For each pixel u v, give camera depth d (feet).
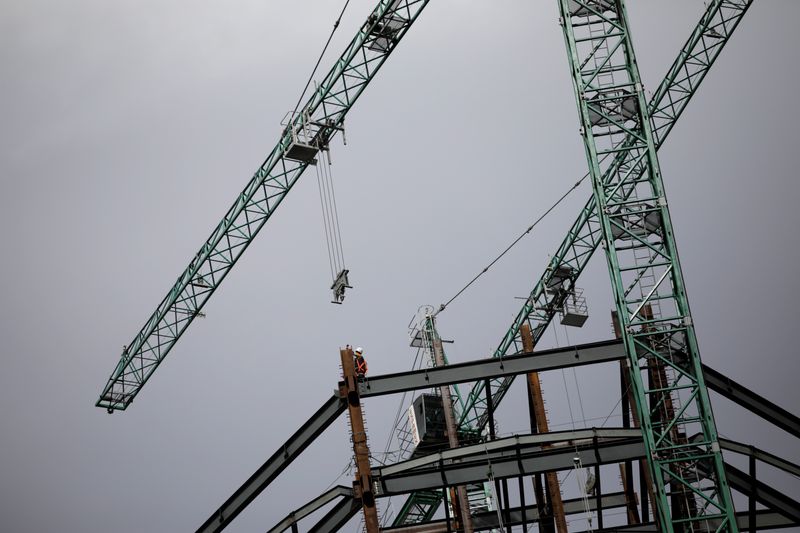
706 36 375.66
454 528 292.20
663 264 250.57
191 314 411.54
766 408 262.67
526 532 273.75
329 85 350.64
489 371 258.37
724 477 235.40
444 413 330.54
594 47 266.36
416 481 249.75
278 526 258.37
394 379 259.19
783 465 247.91
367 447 251.19
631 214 254.88
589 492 327.47
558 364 257.75
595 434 248.73
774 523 258.16
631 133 260.42
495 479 248.32
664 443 241.14
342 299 359.25
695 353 244.22
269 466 270.46
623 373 281.95
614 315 290.56
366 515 244.42
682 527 241.35
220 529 278.46
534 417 304.71
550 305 402.72
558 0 271.28
